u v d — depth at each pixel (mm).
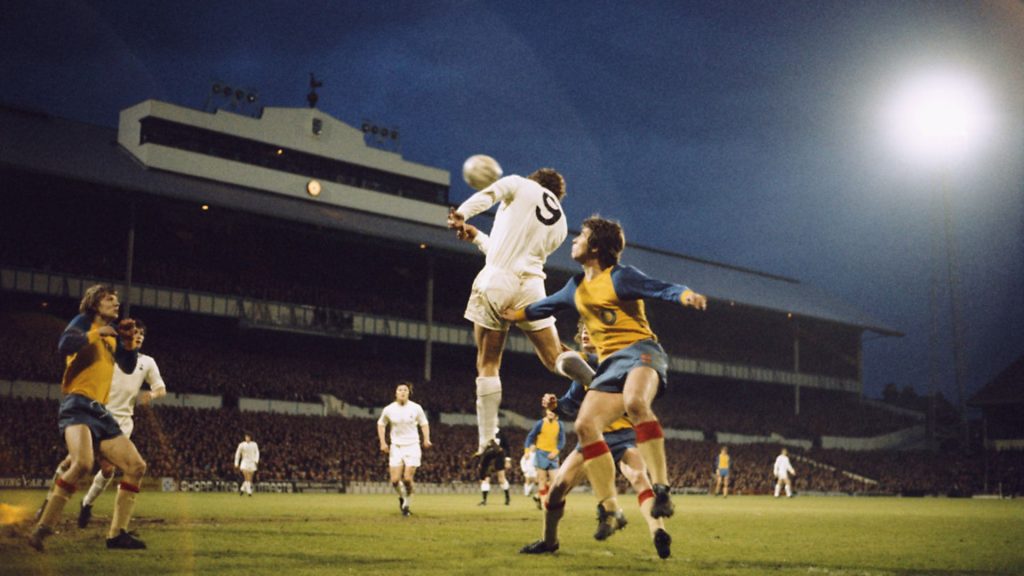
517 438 45469
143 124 40656
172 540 7078
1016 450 55781
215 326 47094
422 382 49000
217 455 34000
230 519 11531
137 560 5492
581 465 6727
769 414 63812
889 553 8047
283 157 45406
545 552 6980
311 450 37250
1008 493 48812
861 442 62781
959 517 17438
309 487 35031
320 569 5516
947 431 64688
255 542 7555
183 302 42281
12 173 34375
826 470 54469
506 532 9719
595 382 6250
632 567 6047
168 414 36438
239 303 44125
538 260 6578
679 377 65125
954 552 8258
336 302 48125
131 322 6219
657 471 5676
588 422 6215
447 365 56125
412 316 50781
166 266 42781
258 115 45219
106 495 15430
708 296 59812
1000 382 58781
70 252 38969
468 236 6383
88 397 6098
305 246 49500
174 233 44531
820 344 71438
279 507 17375
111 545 6238
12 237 36844
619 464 7137
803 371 69562
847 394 72688
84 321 6246
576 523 12016
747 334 67625
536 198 6551
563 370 6426
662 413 57031
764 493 48406
